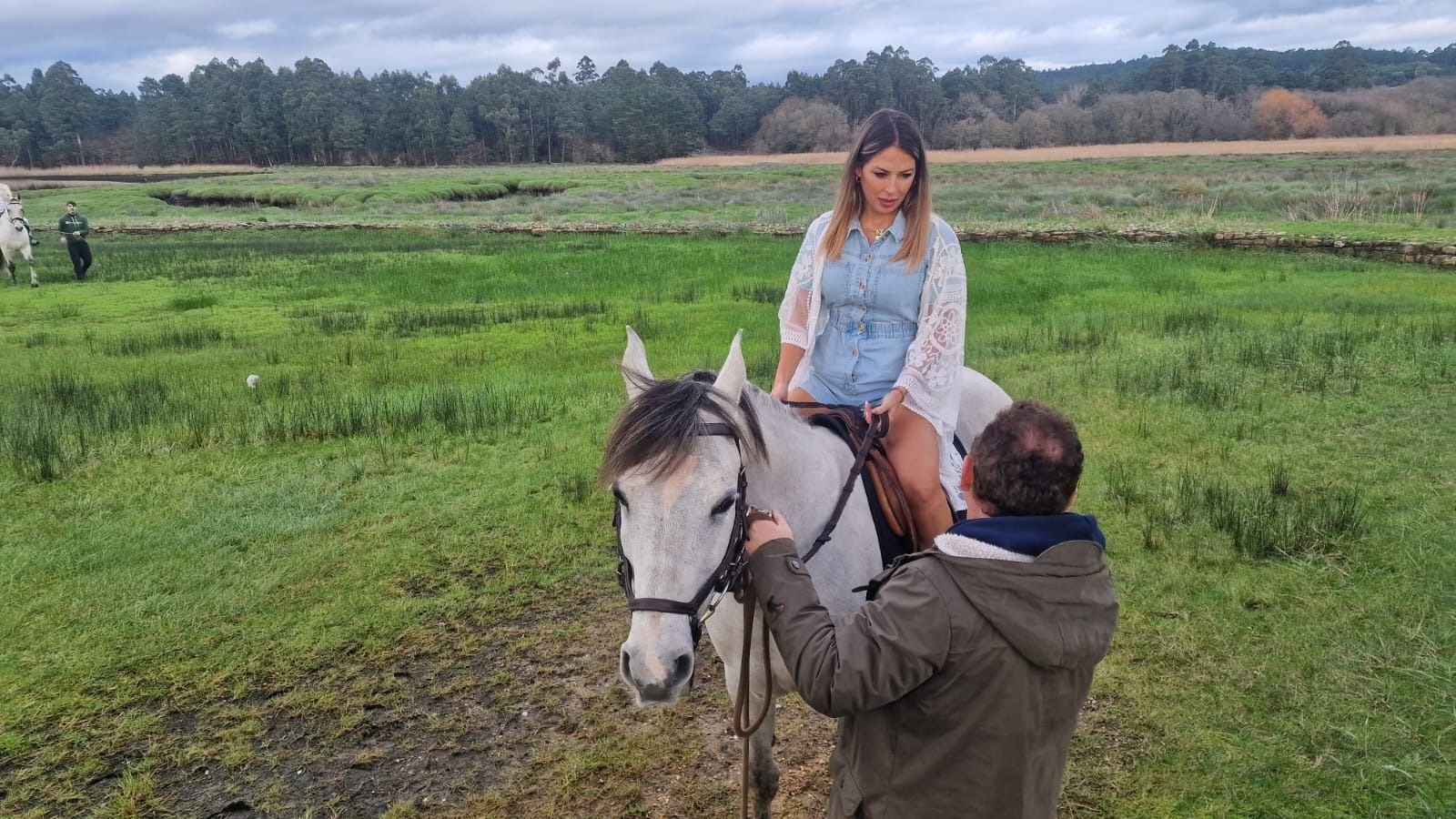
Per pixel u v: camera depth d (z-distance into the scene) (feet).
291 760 11.68
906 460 8.31
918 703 5.89
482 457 22.77
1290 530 16.81
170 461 22.44
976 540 5.64
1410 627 13.56
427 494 20.36
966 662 5.61
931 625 5.59
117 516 19.20
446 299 49.11
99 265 66.03
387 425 25.17
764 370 30.09
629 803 10.82
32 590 15.96
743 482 6.73
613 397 27.89
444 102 411.13
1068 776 10.92
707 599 6.48
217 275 60.13
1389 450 20.99
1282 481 18.89
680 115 388.16
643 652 6.07
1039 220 80.69
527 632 14.73
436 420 25.62
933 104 428.15
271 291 52.70
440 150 375.25
